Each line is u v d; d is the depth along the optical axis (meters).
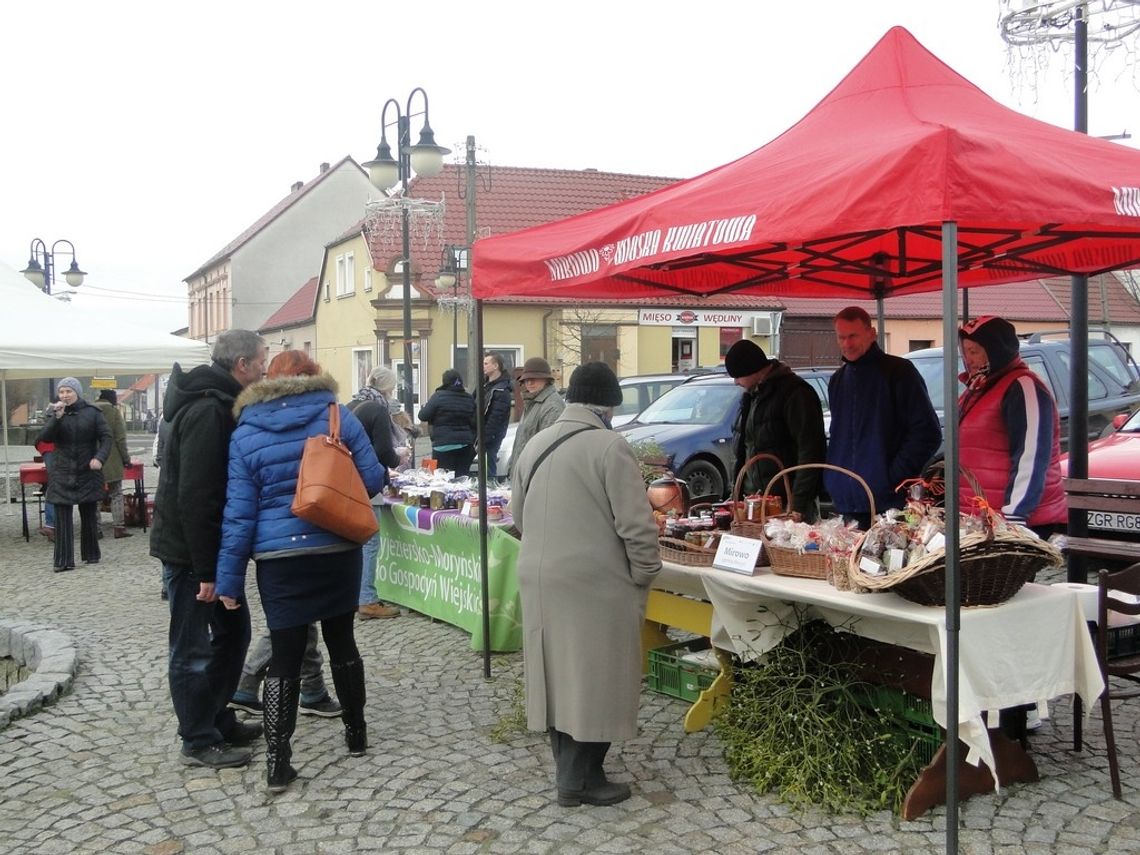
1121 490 4.41
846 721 3.96
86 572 9.31
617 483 3.72
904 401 4.90
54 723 4.98
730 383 12.38
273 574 4.07
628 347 28.61
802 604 4.20
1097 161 3.66
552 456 3.86
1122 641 4.25
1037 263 5.64
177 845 3.66
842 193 3.30
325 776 4.25
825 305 29.28
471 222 20.53
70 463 9.38
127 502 12.21
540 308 28.23
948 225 3.10
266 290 45.44
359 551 4.29
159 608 7.66
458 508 6.83
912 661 3.90
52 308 11.43
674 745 4.45
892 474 4.88
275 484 4.08
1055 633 3.71
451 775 4.22
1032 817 3.63
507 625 6.00
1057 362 10.28
